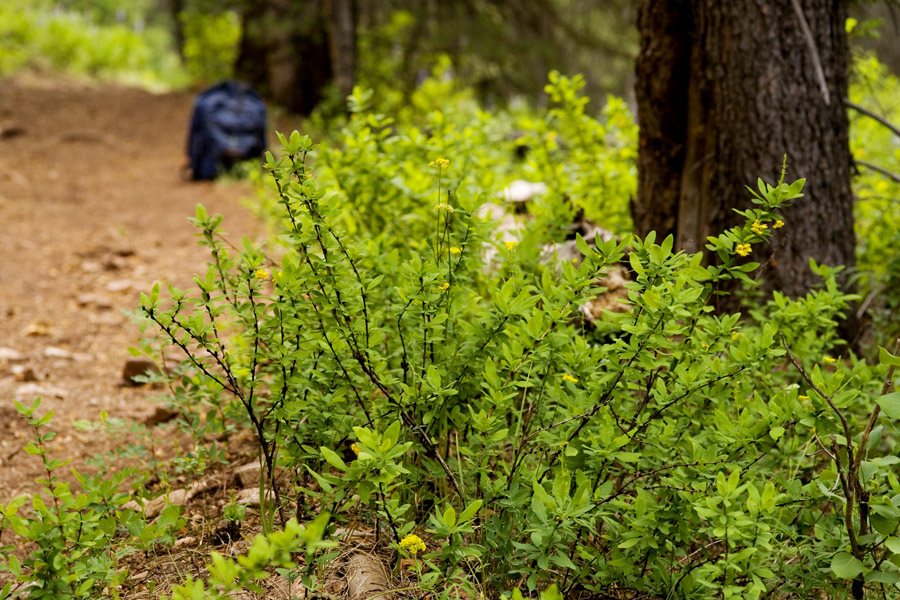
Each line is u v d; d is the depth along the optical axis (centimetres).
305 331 259
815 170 425
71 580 209
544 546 211
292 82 1581
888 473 238
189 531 296
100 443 411
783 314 326
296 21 1397
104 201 940
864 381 305
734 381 255
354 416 270
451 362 260
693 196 446
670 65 449
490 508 260
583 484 210
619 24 1462
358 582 242
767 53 418
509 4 1445
